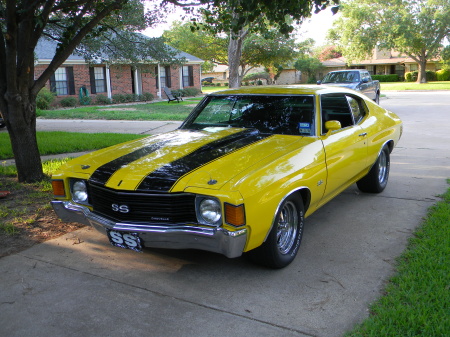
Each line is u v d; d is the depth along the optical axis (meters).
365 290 3.42
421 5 39.97
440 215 4.86
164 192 3.35
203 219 3.31
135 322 3.07
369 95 18.05
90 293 3.49
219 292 3.46
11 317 3.16
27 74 6.43
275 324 3.00
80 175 3.87
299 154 3.92
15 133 6.63
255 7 5.59
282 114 4.58
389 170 6.86
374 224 4.89
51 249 4.38
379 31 40.38
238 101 4.96
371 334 2.76
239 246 3.26
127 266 3.98
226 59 34.47
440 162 7.95
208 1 6.76
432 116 15.40
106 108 22.50
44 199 5.95
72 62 24.08
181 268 3.92
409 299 3.13
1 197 5.97
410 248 4.12
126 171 3.67
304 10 6.00
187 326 3.01
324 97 4.68
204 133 4.59
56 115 18.34
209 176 3.42
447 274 3.45
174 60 10.91
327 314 3.10
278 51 29.17
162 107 22.80
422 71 44.50
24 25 6.13
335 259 4.02
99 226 3.71
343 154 4.61
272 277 3.70
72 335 2.94
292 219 3.93
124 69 27.31
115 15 9.23
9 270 3.90
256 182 3.35
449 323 2.81
